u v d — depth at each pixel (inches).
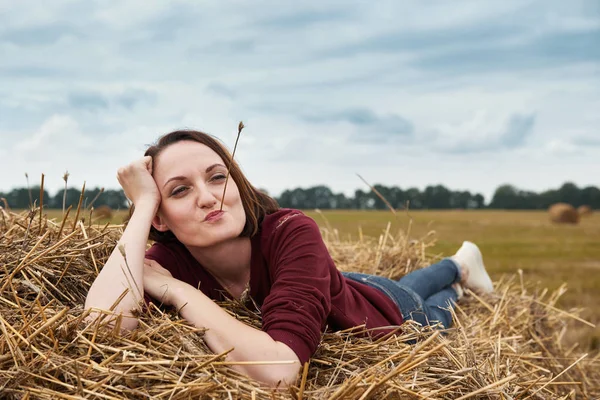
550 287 355.6
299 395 82.1
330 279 109.8
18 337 83.5
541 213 2276.1
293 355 91.9
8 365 81.0
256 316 111.3
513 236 892.6
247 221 109.6
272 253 108.9
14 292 92.9
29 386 78.2
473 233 869.2
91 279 109.9
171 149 108.5
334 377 94.7
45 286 102.1
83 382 79.3
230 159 109.1
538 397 109.3
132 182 109.6
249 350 90.6
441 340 106.0
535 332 161.0
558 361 156.1
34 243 110.8
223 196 105.1
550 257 560.4
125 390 79.1
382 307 125.7
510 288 190.2
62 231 118.4
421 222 1122.7
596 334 226.4
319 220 940.0
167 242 117.5
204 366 85.4
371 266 185.5
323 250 107.9
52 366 80.3
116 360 84.4
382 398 85.8
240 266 113.0
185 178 105.7
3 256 103.7
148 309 96.7
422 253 195.5
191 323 96.0
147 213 106.7
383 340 110.7
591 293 339.9
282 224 109.5
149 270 107.3
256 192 114.2
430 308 146.5
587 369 160.4
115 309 95.0
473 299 170.6
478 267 172.2
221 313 96.4
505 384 99.6
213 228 104.5
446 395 95.1
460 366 99.7
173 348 88.8
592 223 1407.5
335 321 110.7
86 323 90.0
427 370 98.0
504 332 150.7
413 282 154.2
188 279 114.6
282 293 99.3
